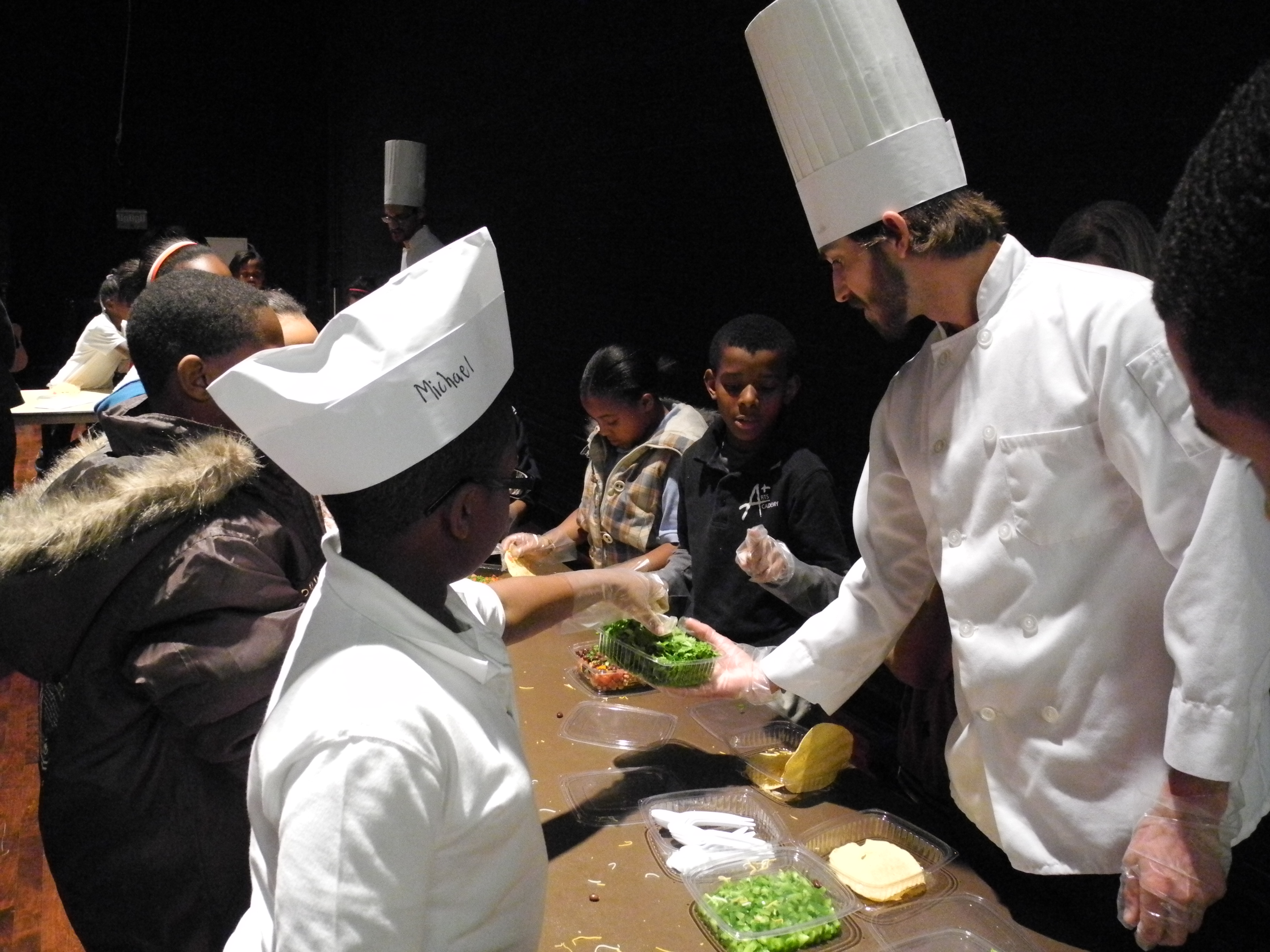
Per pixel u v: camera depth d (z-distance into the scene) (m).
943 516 1.49
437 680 0.90
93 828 1.40
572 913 1.31
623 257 4.38
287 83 9.46
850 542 3.21
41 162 8.77
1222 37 2.07
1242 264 0.50
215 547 1.32
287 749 0.83
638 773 1.66
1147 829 1.21
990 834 1.50
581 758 1.71
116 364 5.00
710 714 1.87
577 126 4.64
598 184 4.52
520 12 5.07
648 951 1.24
